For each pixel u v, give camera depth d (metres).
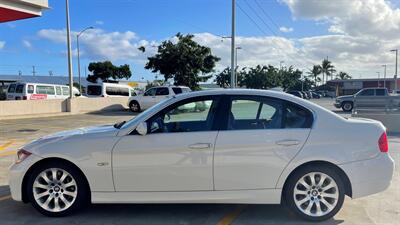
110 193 4.65
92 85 30.09
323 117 4.69
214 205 5.27
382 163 4.60
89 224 4.57
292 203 4.61
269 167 4.53
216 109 4.71
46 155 4.64
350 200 5.48
